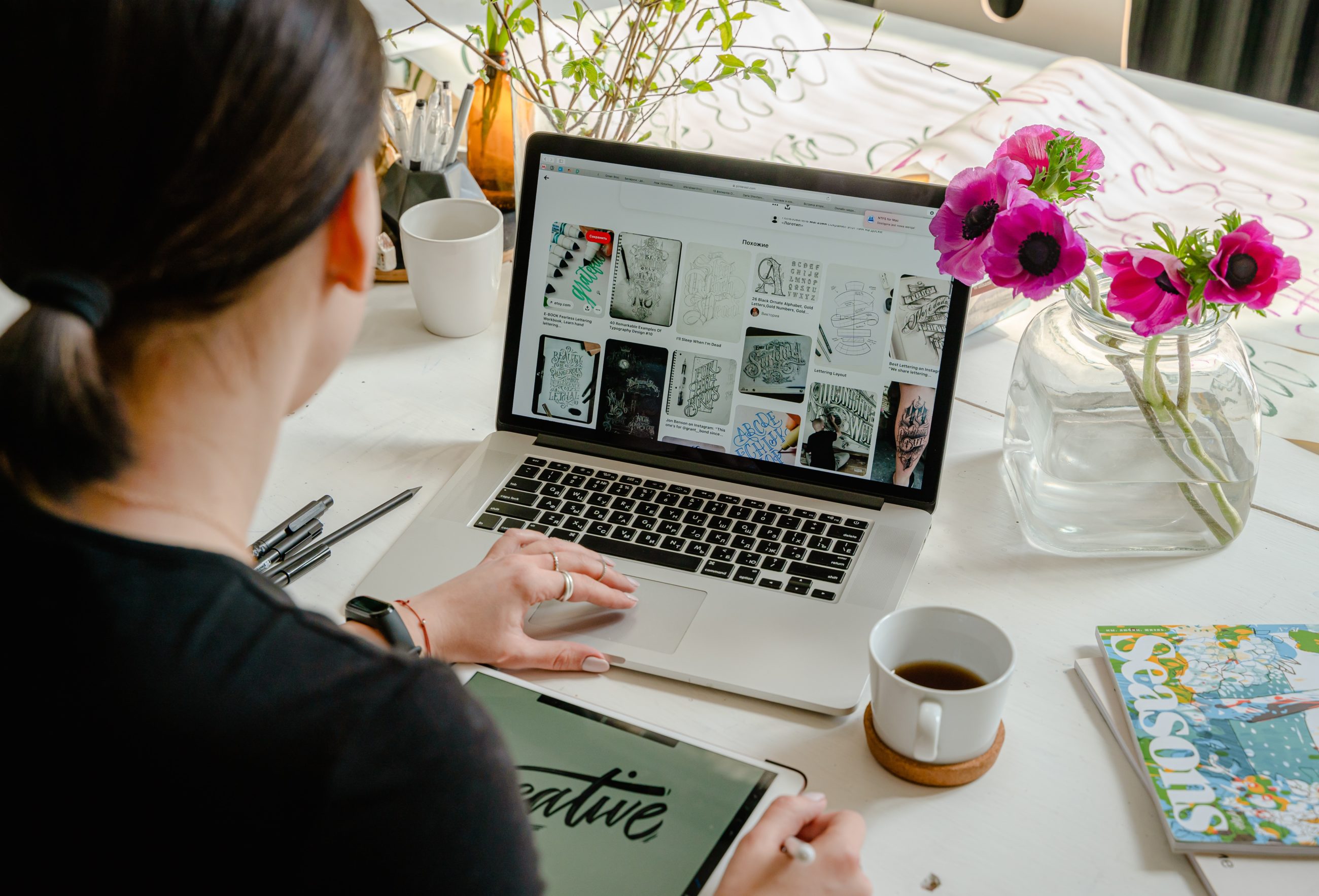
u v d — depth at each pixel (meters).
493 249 1.12
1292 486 0.93
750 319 0.91
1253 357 1.10
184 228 0.33
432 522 0.86
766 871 0.55
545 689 0.71
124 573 0.34
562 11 1.57
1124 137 1.44
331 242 0.39
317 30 0.33
